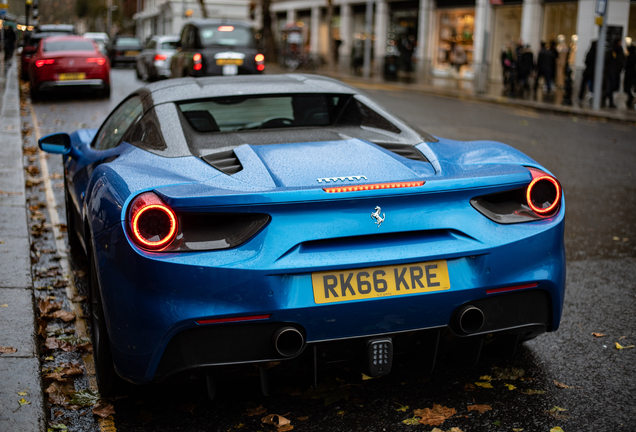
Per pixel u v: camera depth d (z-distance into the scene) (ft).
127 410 8.70
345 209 7.57
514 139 37.32
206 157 9.06
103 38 143.23
